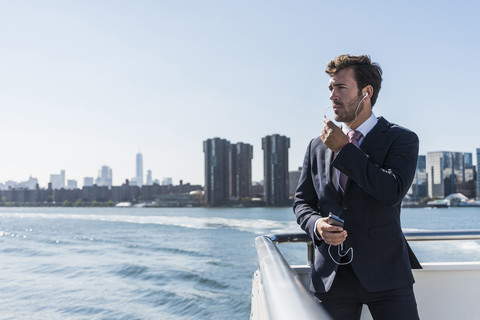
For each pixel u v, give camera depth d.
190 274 19.17
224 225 55.97
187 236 41.69
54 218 99.25
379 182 1.47
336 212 1.64
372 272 1.55
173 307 12.71
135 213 129.25
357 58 1.69
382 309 1.58
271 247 1.31
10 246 33.69
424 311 2.04
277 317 0.60
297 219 1.81
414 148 1.62
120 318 11.23
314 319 0.54
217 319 11.35
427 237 2.04
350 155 1.49
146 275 18.86
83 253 28.38
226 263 23.23
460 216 89.56
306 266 2.04
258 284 1.67
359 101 1.67
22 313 11.51
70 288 15.27
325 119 1.58
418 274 2.05
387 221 1.58
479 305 2.02
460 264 2.04
